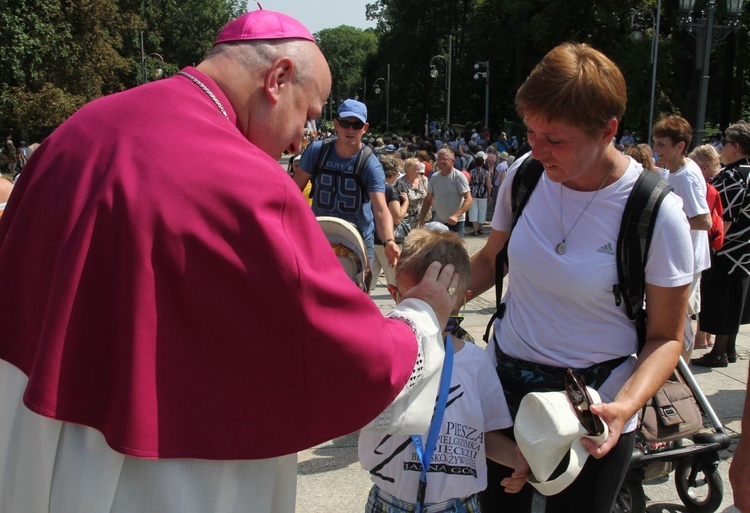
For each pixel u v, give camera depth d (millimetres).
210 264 1323
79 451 1344
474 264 2504
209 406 1347
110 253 1308
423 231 2328
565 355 2117
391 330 1564
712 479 3227
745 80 39812
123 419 1278
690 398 3002
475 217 14180
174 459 1347
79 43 30781
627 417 1872
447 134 35438
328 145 4828
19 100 28391
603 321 2076
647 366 1973
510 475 2258
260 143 1611
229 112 1533
